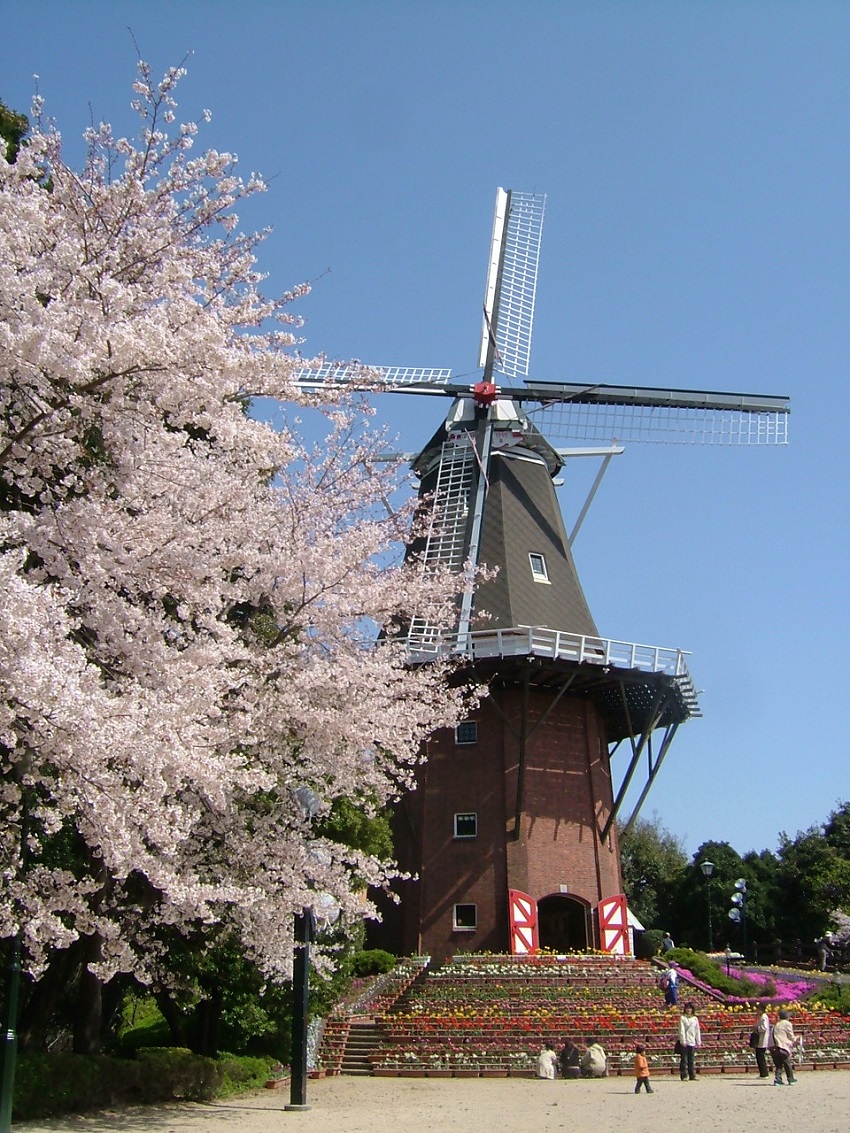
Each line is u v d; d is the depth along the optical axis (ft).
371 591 49.29
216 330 33.45
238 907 44.06
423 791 110.52
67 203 38.06
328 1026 81.30
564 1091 63.52
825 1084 67.31
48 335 29.48
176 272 34.60
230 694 43.09
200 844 44.06
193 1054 56.85
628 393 127.44
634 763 108.06
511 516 119.34
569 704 113.29
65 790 31.14
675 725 117.19
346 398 49.65
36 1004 48.14
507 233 136.05
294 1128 44.45
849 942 148.15
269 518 45.65
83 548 33.73
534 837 105.19
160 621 35.94
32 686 27.09
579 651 103.55
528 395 126.93
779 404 127.13
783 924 176.35
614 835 114.52
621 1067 73.67
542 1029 78.43
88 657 35.55
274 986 66.18
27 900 33.04
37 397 33.01
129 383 33.32
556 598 116.47
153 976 51.11
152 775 31.30
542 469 127.54
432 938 104.22
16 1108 42.42
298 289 44.55
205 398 34.58
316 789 49.08
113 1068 49.32
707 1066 75.36
